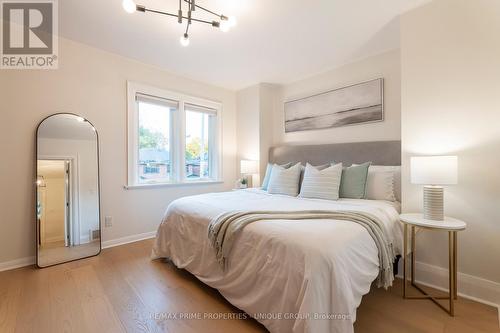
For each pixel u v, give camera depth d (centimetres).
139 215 311
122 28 231
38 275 212
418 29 200
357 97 299
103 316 156
